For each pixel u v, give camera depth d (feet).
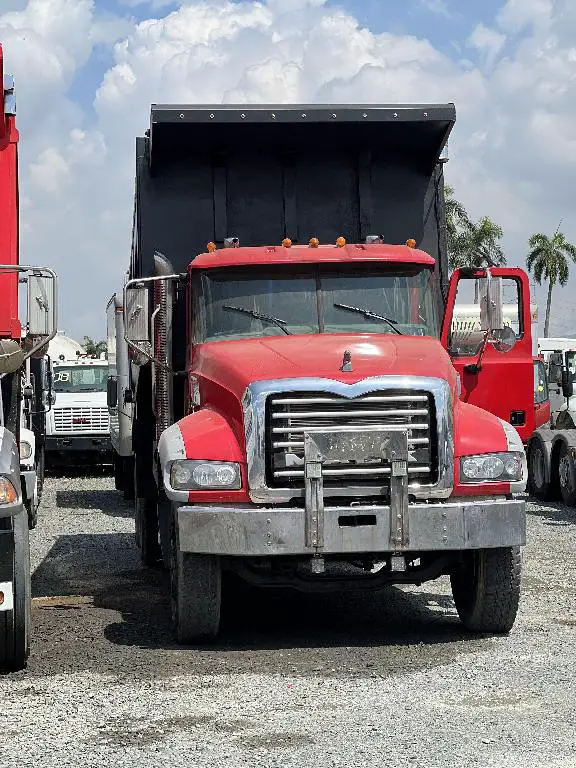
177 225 42.29
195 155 42.16
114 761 20.49
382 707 23.97
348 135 42.06
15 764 20.42
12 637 27.61
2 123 37.63
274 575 31.65
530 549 50.75
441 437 30.27
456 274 42.01
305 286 36.17
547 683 25.90
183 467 30.17
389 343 33.27
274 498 29.86
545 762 19.95
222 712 23.73
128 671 27.78
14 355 34.22
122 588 42.19
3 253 37.19
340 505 30.04
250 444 29.91
